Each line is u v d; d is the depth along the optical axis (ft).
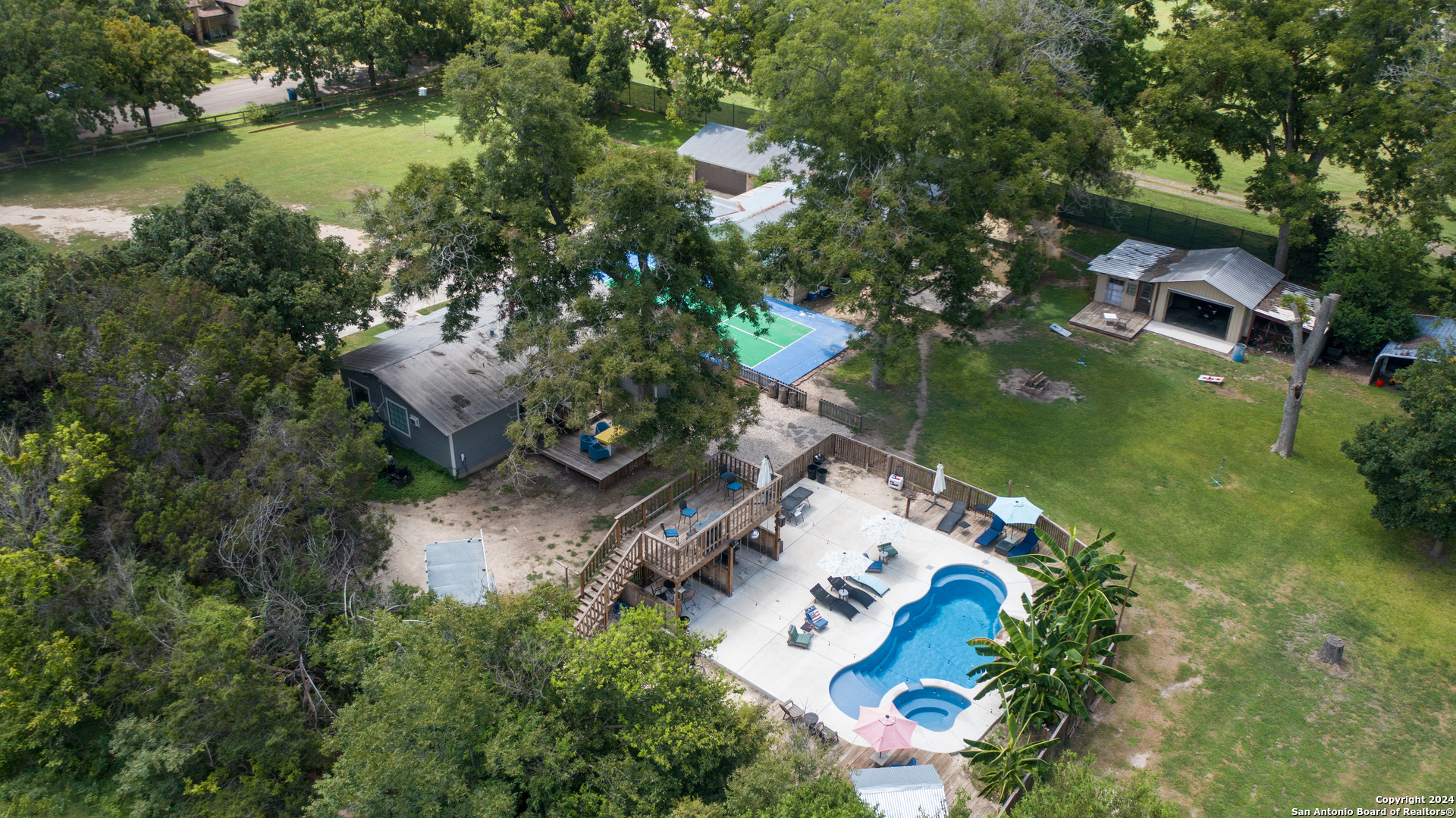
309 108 300.20
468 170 133.90
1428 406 122.72
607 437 139.64
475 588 112.27
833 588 120.47
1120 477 146.61
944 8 139.64
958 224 147.02
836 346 180.55
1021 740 100.32
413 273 127.44
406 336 154.10
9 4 236.63
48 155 254.06
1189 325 190.90
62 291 127.13
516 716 84.99
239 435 112.98
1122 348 183.11
